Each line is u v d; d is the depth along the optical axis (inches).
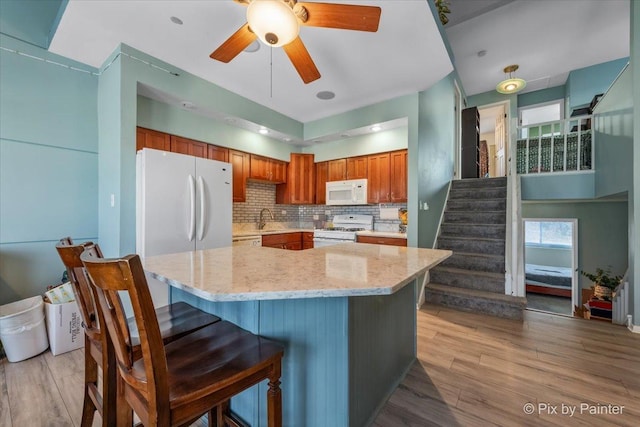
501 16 154.1
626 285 110.6
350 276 44.5
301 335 51.4
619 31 165.6
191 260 59.7
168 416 30.7
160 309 58.7
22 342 81.4
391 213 171.9
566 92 225.9
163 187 102.8
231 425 54.6
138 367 35.9
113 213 101.7
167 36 95.3
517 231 127.9
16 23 97.0
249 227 183.2
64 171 107.0
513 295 120.5
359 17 64.5
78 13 84.4
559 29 164.6
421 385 71.4
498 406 63.6
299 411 52.1
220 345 43.6
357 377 53.6
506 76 223.5
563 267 268.4
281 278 43.3
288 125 171.0
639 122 100.2
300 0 67.8
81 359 83.0
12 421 58.3
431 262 56.4
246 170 166.1
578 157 147.6
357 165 177.2
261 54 105.5
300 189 194.4
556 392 68.2
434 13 87.0
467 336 98.8
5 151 95.7
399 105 142.4
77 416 59.9
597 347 90.4
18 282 98.3
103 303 34.9
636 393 67.5
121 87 98.6
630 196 105.1
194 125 135.6
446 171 189.8
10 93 96.3
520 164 163.9
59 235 106.0
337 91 136.5
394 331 70.9
